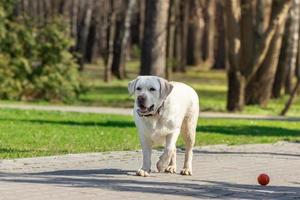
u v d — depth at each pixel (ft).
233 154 56.49
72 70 123.24
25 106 107.24
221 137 70.74
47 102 120.78
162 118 41.96
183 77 206.49
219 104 125.49
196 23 269.44
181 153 56.18
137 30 295.28
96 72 212.64
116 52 189.88
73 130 71.61
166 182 41.16
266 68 120.57
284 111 111.65
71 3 240.12
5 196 35.53
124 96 138.31
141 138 42.96
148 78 41.78
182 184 40.60
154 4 113.39
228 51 112.16
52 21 124.98
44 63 122.11
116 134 69.36
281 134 77.05
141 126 42.50
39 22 127.75
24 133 66.85
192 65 272.51
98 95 139.64
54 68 121.90
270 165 50.47
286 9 115.65
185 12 221.87
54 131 69.87
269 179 41.96
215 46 272.10
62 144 59.11
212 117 99.91
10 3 124.36
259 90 120.57
